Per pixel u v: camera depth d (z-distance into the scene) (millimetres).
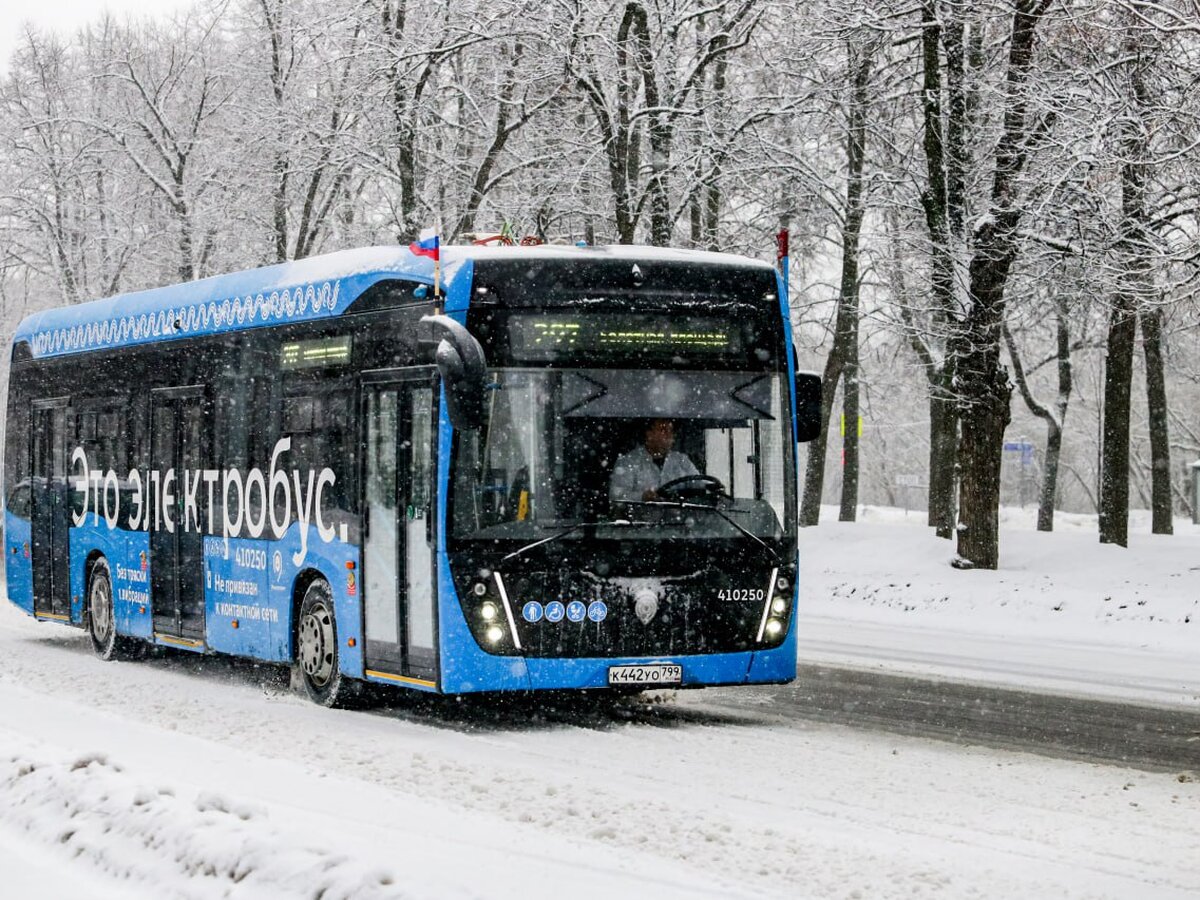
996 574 25016
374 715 13156
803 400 12930
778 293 12719
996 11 26109
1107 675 16109
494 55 32781
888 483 74438
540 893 6215
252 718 12695
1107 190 24234
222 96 40531
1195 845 7895
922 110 30500
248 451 15133
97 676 16031
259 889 6277
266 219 38406
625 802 8719
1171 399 59750
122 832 7422
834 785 9570
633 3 30172
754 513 12422
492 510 12008
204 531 15938
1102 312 29109
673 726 12398
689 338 12406
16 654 18453
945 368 35000
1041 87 25188
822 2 27750
